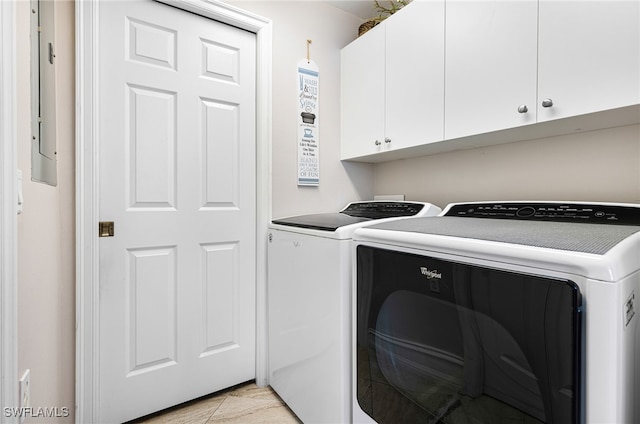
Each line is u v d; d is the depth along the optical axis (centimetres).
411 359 94
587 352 58
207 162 162
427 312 89
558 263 62
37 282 89
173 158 153
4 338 61
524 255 67
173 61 153
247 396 166
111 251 138
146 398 147
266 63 175
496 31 123
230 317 170
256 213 177
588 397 58
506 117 120
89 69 130
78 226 129
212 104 164
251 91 175
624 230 82
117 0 139
